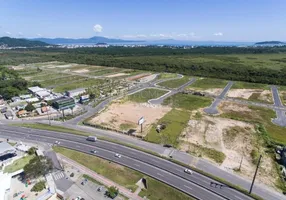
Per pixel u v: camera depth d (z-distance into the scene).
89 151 76.81
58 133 91.69
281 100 140.50
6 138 87.25
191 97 146.12
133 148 78.25
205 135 89.94
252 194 54.59
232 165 68.62
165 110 120.62
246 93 156.75
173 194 55.94
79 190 57.94
